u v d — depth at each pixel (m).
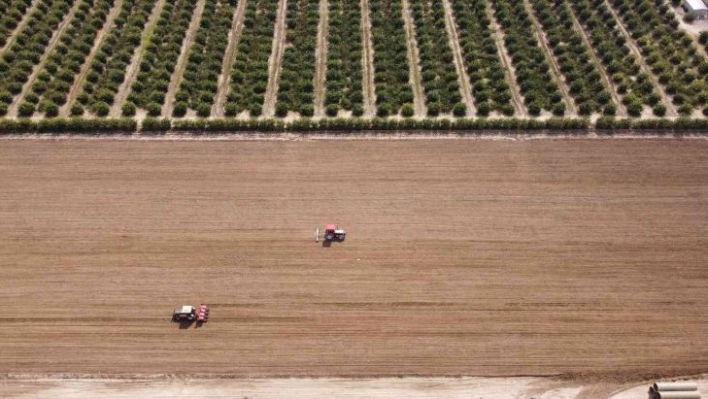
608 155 52.25
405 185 49.94
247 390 37.94
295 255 44.91
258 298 42.34
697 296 42.09
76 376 38.62
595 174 50.56
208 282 43.28
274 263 44.41
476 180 50.22
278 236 46.16
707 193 48.97
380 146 53.47
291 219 47.34
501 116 56.09
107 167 51.72
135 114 56.47
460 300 42.03
